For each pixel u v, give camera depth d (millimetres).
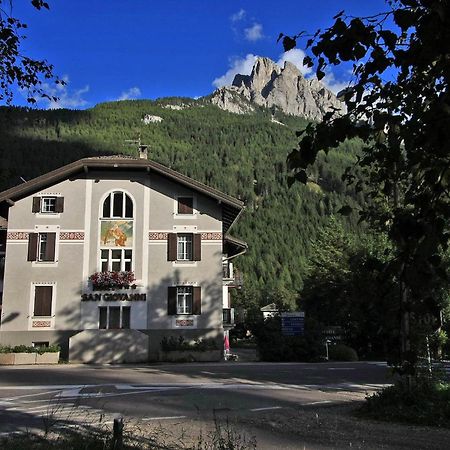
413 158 2842
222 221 32719
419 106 2996
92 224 31656
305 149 2936
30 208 31547
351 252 41938
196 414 11328
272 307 78938
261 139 178625
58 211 31531
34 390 16172
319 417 10812
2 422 10148
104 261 31469
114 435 6855
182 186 32281
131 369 24609
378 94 3068
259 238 115562
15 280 30734
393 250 2965
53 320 30531
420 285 2410
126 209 32000
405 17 2545
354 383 19109
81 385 17609
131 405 12742
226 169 148125
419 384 10938
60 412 11469
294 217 123938
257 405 12992
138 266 31406
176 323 30922
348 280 38344
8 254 30938
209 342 30703
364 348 37969
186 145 164250
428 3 2426
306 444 8070
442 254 2525
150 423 9992
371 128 3066
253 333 32844
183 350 29938
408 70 2949
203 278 31500
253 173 147375
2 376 20828
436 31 2461
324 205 124875
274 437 8602
